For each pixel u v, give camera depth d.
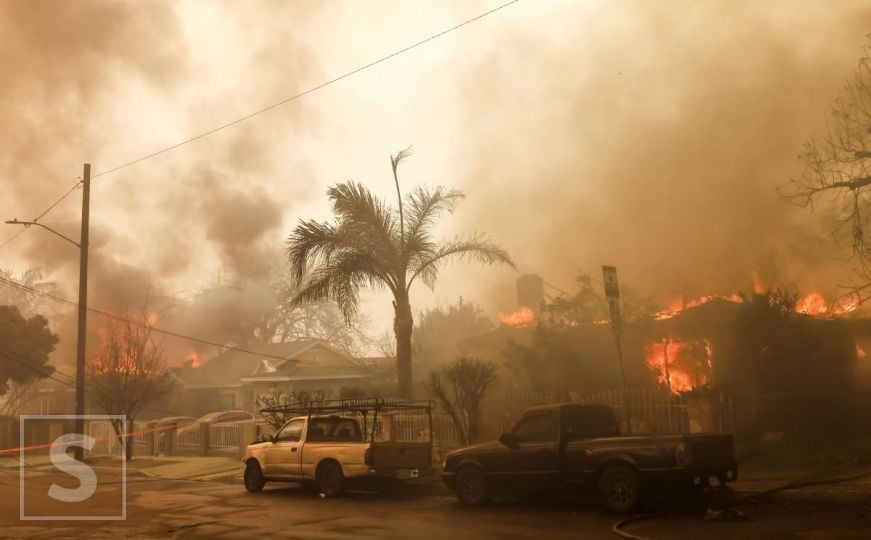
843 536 9.01
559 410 12.61
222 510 13.85
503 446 13.08
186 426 30.50
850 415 18.69
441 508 13.34
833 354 21.97
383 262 22.70
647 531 9.98
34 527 12.23
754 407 18.38
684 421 16.77
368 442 15.42
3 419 33.88
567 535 10.14
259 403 32.69
